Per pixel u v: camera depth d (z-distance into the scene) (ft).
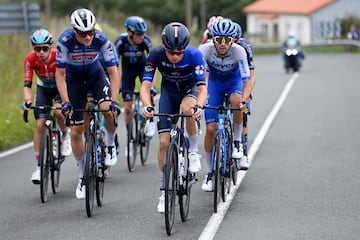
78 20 51.44
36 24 155.63
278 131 92.32
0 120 95.76
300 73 204.33
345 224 48.88
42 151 55.47
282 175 65.36
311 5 484.33
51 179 59.16
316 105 120.57
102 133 60.85
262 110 114.52
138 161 74.18
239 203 55.26
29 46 153.48
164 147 49.83
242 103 53.21
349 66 235.20
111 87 56.03
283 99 130.93
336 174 65.41
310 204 54.60
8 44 149.79
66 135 63.16
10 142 85.10
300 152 76.89
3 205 55.93
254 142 83.61
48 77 58.90
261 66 249.14
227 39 54.08
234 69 58.13
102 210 53.88
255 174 65.92
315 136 87.66
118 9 474.49
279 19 506.89
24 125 93.97
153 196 58.18
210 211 53.01
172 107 51.98
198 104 48.37
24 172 68.74
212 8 529.04
